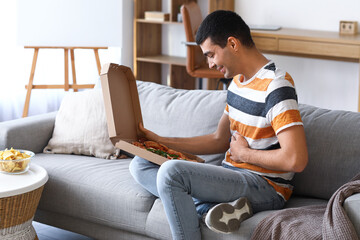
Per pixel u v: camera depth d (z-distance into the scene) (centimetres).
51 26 417
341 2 425
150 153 199
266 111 187
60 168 238
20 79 453
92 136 260
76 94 277
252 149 194
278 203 198
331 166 208
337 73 440
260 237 178
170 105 257
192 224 186
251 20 469
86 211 225
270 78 189
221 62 197
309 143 213
